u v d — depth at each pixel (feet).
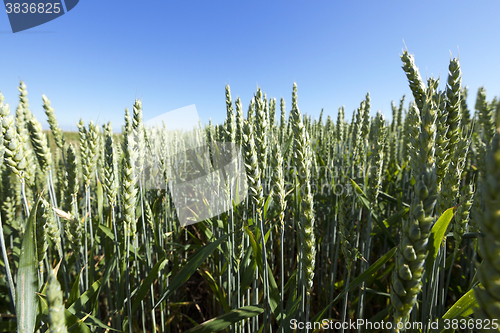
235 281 9.72
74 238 8.29
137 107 6.86
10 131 5.68
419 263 3.47
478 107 11.91
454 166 6.52
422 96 6.47
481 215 2.29
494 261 2.19
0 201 10.71
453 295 12.01
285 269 14.98
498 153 2.08
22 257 4.96
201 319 14.44
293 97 13.37
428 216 3.36
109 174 7.35
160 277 10.16
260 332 7.90
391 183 16.99
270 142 13.73
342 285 11.35
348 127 22.03
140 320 11.74
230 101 9.84
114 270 9.47
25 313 4.98
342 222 7.28
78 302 6.95
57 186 14.23
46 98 10.32
